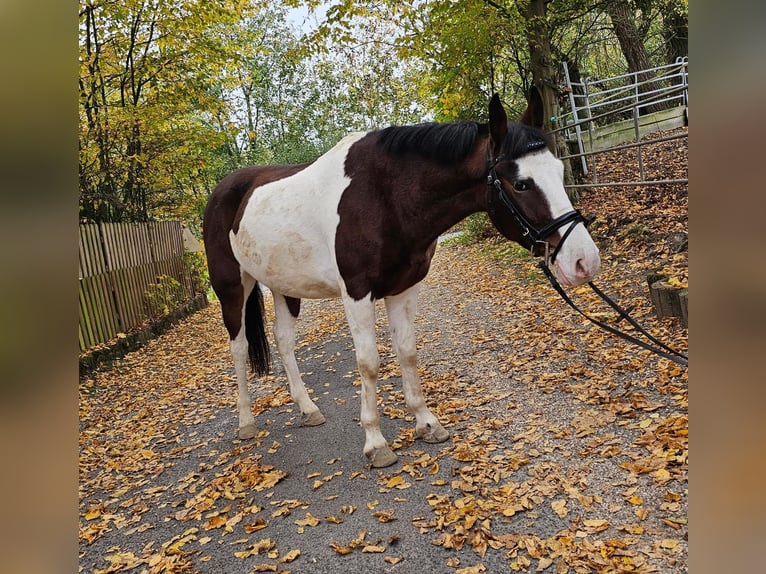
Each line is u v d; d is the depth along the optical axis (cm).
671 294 410
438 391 402
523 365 419
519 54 1091
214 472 337
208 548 250
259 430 392
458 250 1173
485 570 200
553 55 1040
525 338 484
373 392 297
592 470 253
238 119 2052
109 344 688
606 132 1012
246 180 379
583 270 224
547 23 804
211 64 992
